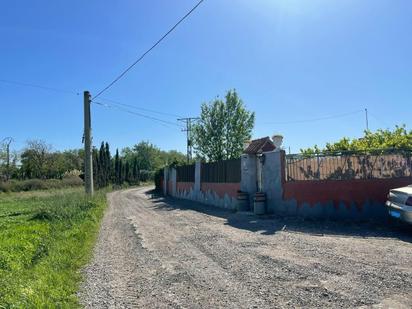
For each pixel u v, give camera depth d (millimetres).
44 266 7523
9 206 24938
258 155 17750
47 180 54250
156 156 118312
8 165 60844
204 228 12789
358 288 5695
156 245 9992
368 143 17688
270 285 6062
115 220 16234
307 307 5039
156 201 29734
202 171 26422
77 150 92188
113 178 60438
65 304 5414
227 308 5164
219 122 41375
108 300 5691
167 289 6148
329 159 13789
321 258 7684
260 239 10188
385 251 8164
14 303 5250
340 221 12898
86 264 8055
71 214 15914
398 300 5156
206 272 7047
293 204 14500
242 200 17656
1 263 7602
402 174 12930
